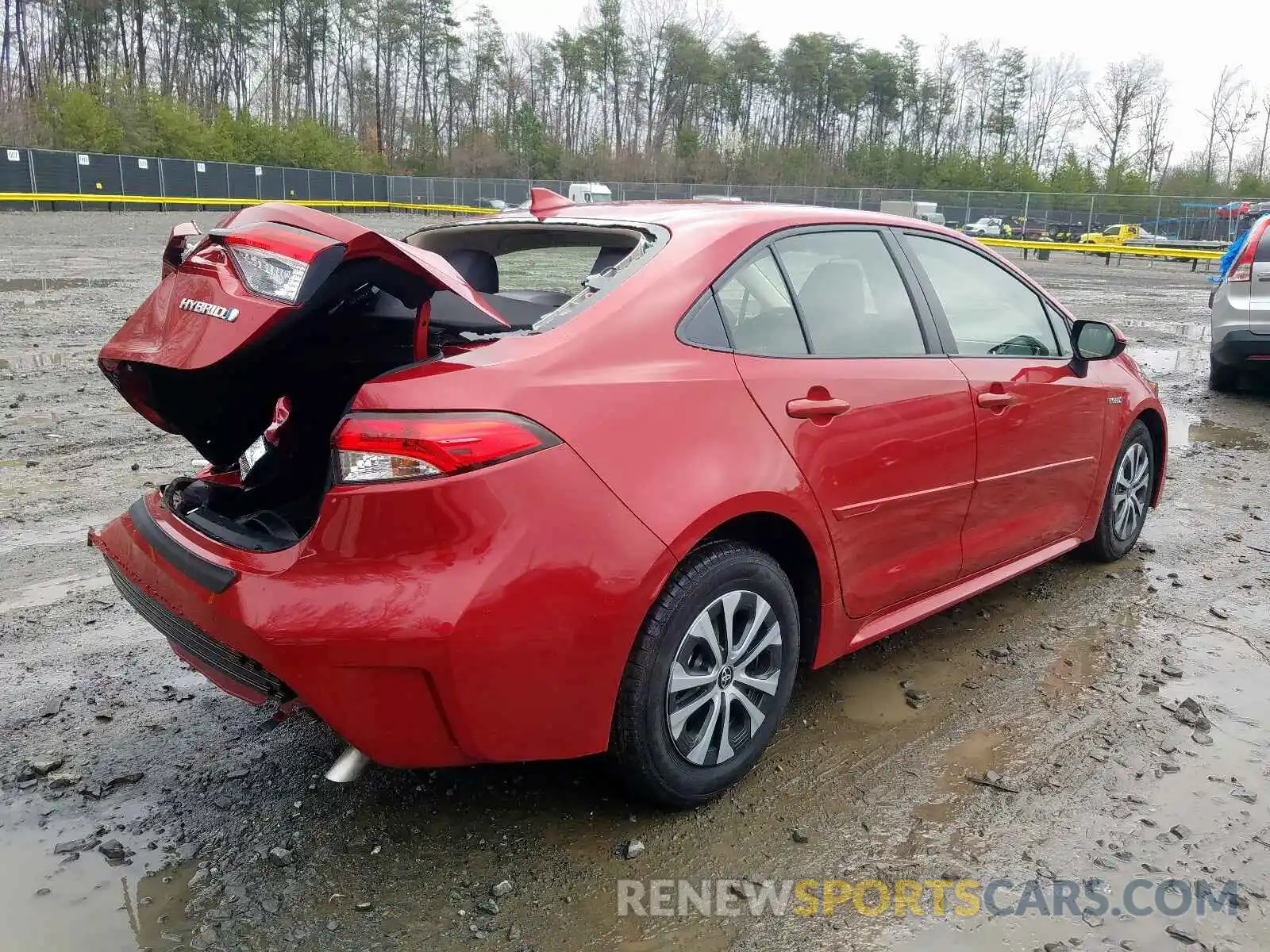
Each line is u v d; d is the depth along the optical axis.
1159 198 43.19
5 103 53.19
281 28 84.25
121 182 42.50
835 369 2.96
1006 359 3.67
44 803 2.69
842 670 3.61
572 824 2.64
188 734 3.06
